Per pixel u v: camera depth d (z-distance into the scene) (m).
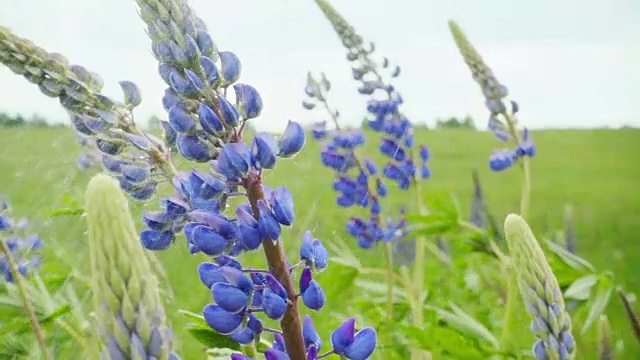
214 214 0.37
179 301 0.80
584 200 1.68
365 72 0.88
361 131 0.84
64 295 0.73
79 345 0.65
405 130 0.86
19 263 0.70
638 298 1.13
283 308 0.35
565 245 0.99
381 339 0.77
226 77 0.39
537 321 0.51
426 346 0.65
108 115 0.47
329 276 0.83
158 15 0.38
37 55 0.47
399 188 0.86
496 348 0.67
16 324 0.64
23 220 0.75
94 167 0.79
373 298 0.87
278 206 0.37
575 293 0.65
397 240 0.85
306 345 0.38
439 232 0.80
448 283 1.03
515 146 0.84
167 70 0.38
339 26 0.88
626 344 0.85
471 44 0.86
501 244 0.82
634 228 1.47
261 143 0.37
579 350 0.75
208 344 0.48
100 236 0.32
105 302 0.32
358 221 0.83
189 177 0.38
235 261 0.37
